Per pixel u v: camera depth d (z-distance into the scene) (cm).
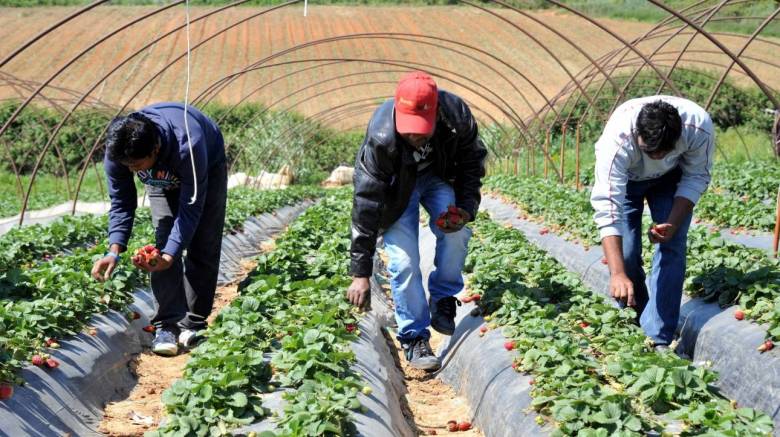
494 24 5303
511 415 505
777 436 486
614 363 512
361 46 5056
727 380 573
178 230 591
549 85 4362
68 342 601
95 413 556
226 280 1059
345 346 580
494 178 2131
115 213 623
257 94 4397
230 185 2984
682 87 3256
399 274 617
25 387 506
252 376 501
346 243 977
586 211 1241
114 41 4972
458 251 632
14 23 5325
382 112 556
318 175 3528
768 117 3200
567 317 644
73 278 710
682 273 595
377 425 466
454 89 4406
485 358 611
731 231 1073
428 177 607
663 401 461
